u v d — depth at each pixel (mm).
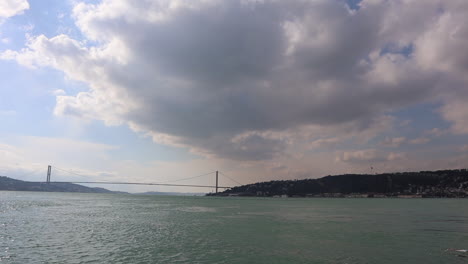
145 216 61594
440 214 73562
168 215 65438
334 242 32250
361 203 151875
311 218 61875
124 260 23984
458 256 25891
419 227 46062
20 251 26172
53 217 54312
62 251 26578
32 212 62781
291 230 41875
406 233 39125
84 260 23766
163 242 31625
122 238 33719
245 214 72312
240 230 41594
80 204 98875
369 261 24219
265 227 45375
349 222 53594
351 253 26969
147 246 29422
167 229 41875
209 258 24891
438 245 30766
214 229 42438
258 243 31453
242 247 29312
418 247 29672
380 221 55656
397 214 74062
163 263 23219
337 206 118188
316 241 32812
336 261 24203
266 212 80438
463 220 57906
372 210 90875
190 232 39219
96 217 56812
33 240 31203
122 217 58188
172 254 26203
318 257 25391
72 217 55438
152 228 42656
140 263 23156
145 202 132500
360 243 31719
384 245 30578
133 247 28812
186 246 29656
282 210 89875
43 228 39969
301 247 29422
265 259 24734
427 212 80812
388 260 24500
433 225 48906
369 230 42125
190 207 100938
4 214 56969
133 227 43281
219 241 32500
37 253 25625
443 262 23984
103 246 29047
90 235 35250
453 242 32500
